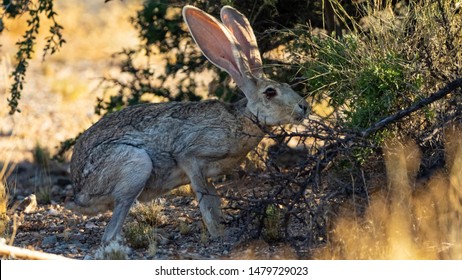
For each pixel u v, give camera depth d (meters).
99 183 11.54
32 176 16.83
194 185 11.75
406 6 12.41
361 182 10.30
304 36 13.43
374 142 10.47
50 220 13.23
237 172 11.80
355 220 9.80
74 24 29.62
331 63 11.39
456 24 11.20
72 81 24.75
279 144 10.37
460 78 9.95
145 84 16.14
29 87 24.95
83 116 21.92
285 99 11.45
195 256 10.71
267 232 10.93
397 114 10.02
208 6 14.66
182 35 15.70
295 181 10.07
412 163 10.30
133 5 27.84
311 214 9.88
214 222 11.59
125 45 27.66
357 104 10.93
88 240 12.08
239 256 10.43
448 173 10.12
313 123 11.23
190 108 11.90
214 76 16.45
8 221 12.79
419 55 10.95
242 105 11.88
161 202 13.68
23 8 14.49
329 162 10.12
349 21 13.88
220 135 11.70
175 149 11.70
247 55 12.09
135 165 11.40
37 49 27.41
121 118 11.86
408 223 9.71
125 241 11.47
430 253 9.50
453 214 9.88
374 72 10.68
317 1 14.55
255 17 14.19
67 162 17.91
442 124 10.20
